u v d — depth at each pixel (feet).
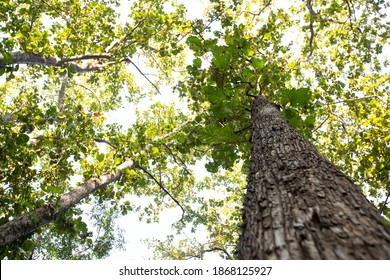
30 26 23.20
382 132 19.69
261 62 14.76
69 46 26.50
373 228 3.86
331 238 3.74
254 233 4.60
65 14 26.89
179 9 29.48
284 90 13.50
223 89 15.33
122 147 25.04
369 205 4.77
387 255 3.30
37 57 22.44
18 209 15.79
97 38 29.37
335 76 28.32
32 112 17.95
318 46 33.09
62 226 17.17
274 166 6.91
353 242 3.59
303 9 32.48
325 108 25.95
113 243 27.02
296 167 6.43
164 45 30.19
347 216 4.19
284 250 3.76
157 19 28.22
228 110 14.70
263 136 9.65
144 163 25.11
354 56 29.43
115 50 28.37
